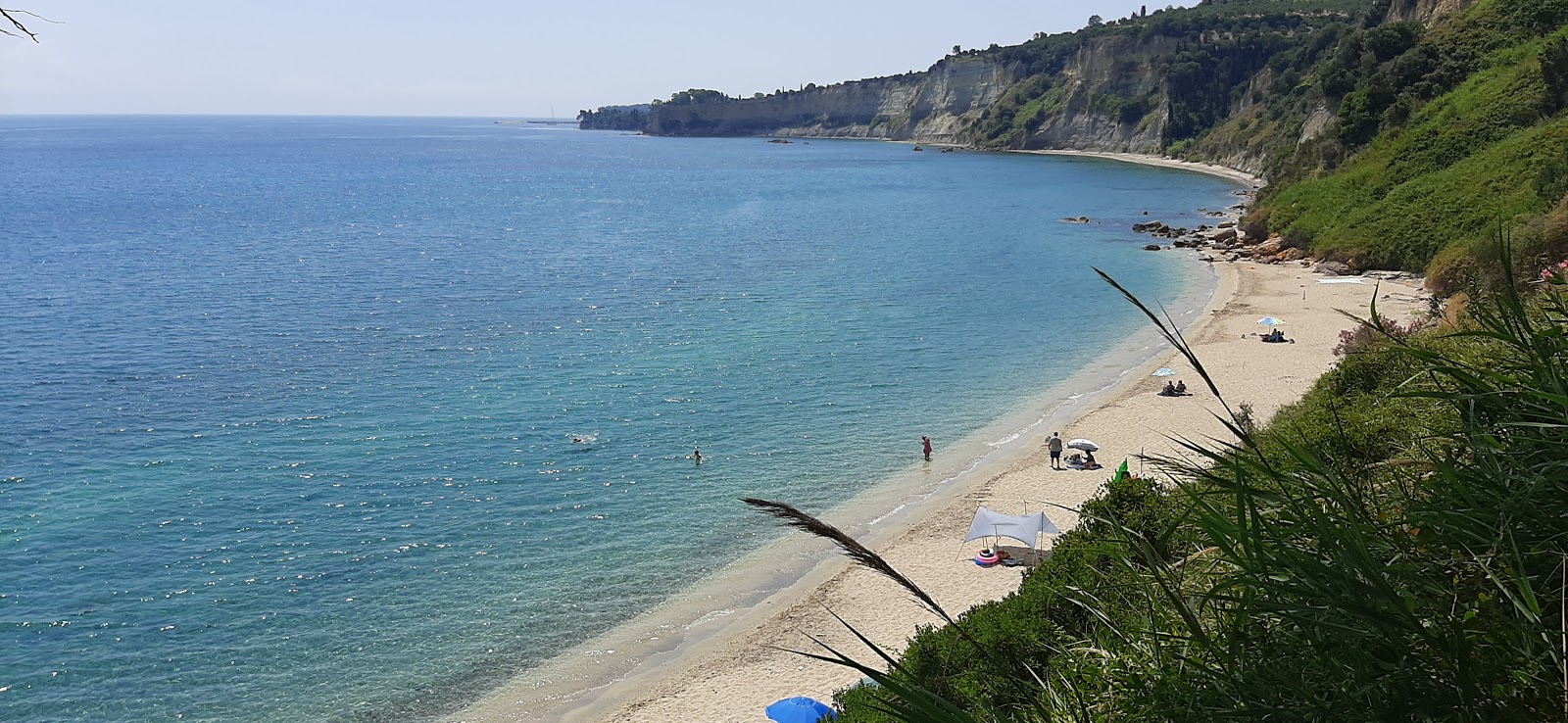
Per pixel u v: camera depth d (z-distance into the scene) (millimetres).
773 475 39281
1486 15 104125
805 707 21203
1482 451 4320
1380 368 21562
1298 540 4355
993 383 51156
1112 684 5105
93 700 25234
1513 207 63938
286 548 33188
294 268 90625
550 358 56750
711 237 109688
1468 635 3709
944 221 119188
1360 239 74438
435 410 47188
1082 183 164875
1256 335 57031
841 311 68875
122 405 48188
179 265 92562
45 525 34719
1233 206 128500
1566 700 3408
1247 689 3961
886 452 41750
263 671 26500
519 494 37562
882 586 30219
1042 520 30609
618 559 32562
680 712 24547
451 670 26609
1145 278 78375
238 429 44688
